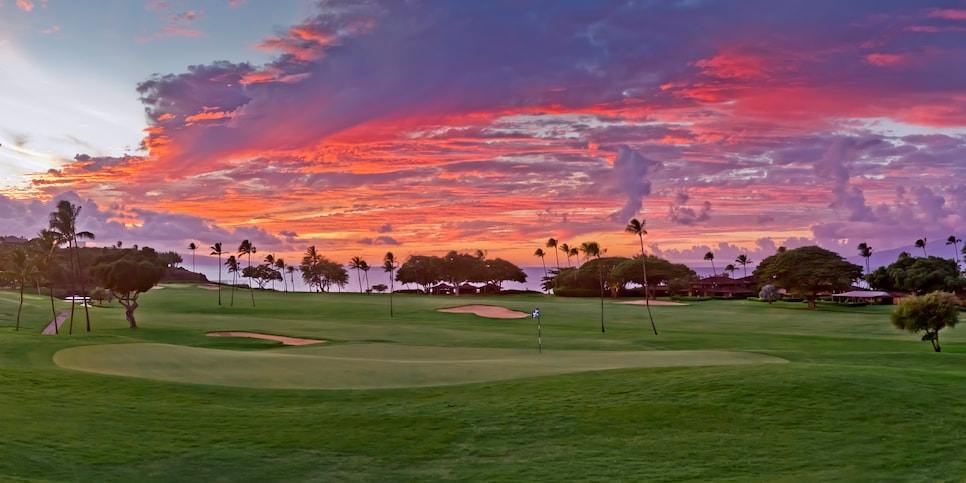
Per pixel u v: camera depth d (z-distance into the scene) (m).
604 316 115.56
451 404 26.92
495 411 25.66
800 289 139.00
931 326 60.44
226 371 34.88
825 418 23.95
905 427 22.94
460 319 109.81
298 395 28.91
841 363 43.50
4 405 24.58
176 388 29.67
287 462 20.05
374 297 167.75
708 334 79.69
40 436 20.98
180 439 21.88
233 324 91.44
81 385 29.17
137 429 22.69
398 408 26.34
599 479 18.72
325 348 54.41
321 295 177.25
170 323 93.56
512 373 34.47
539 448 21.52
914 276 154.88
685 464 19.91
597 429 23.39
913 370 31.88
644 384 29.27
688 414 24.72
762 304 144.12
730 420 24.00
